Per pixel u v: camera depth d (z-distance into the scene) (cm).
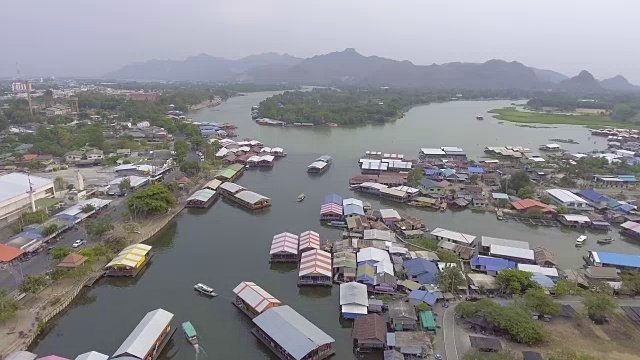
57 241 9019
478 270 8006
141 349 5444
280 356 5650
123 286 7656
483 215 11488
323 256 8131
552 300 6450
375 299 6862
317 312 6819
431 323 6056
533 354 5322
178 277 7931
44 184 11156
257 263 8506
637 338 5853
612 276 7488
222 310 6862
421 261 7888
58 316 6712
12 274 7644
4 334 5988
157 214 10531
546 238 10019
